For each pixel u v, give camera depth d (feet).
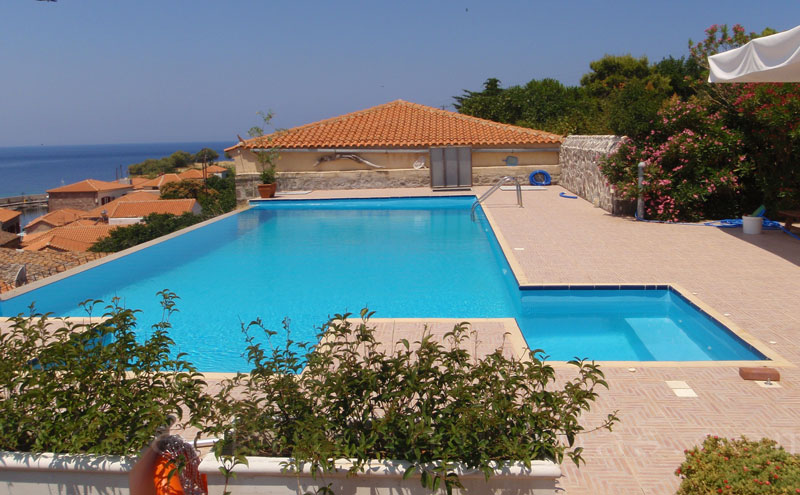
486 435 8.74
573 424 8.69
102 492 8.74
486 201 50.96
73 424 8.80
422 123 66.85
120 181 401.29
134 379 9.53
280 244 38.65
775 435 12.19
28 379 9.34
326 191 60.64
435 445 8.46
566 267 26.66
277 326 22.71
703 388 14.43
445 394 9.18
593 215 41.11
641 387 14.58
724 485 7.94
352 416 9.47
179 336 21.81
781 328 18.37
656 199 38.24
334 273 30.66
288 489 8.49
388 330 19.15
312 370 9.52
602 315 23.65
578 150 52.29
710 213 39.04
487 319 20.04
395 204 54.03
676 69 117.80
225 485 8.59
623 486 10.68
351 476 8.32
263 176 57.36
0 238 156.46
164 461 9.24
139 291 27.86
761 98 35.32
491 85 135.13
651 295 23.54
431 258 33.58
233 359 19.52
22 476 8.82
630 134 40.16
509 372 9.57
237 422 8.98
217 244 38.88
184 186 246.68
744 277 24.27
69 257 71.61
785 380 14.71
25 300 26.35
